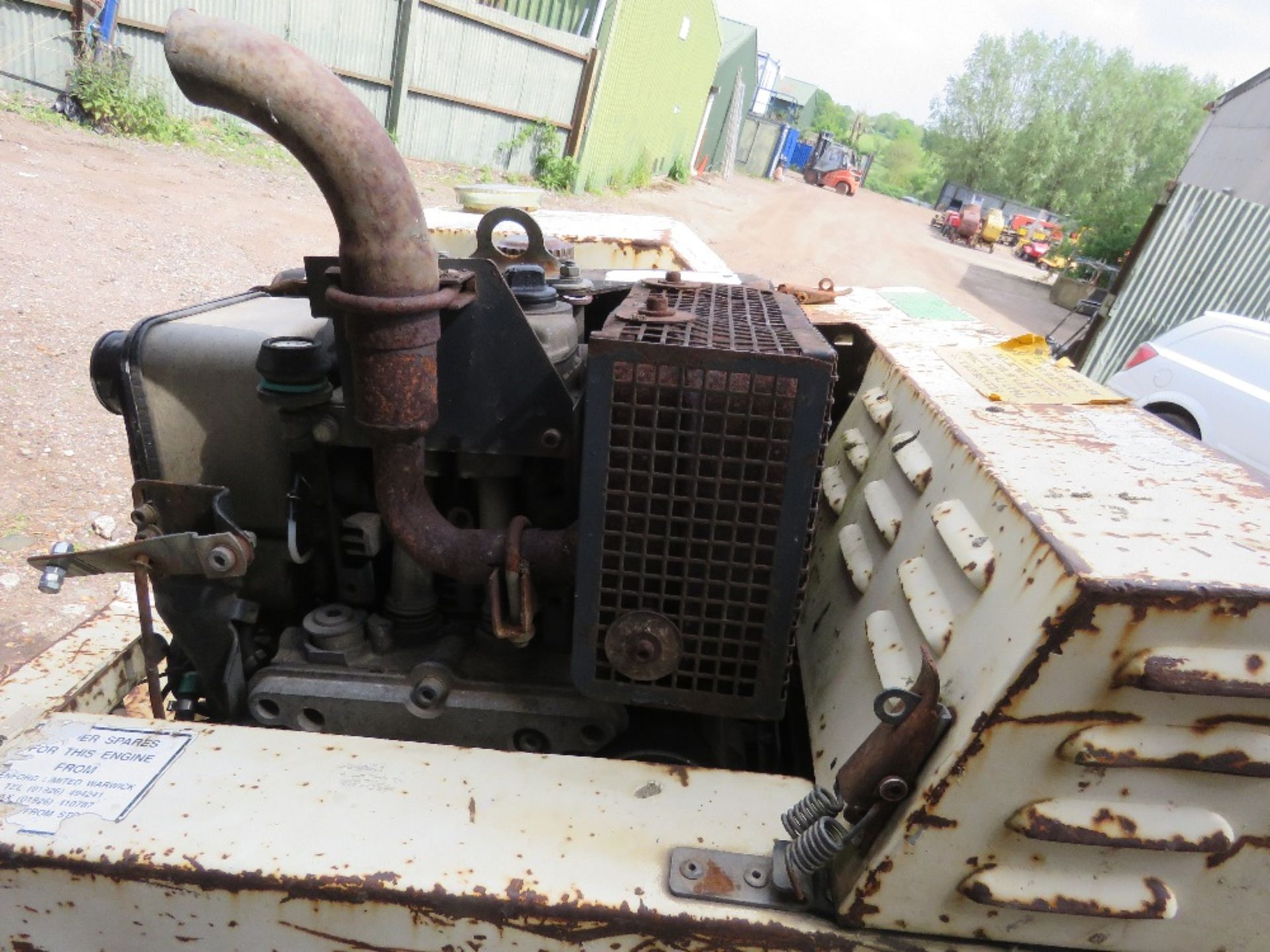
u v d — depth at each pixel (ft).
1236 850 3.51
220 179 31.24
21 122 29.48
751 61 102.12
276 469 5.30
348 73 39.52
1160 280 29.55
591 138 53.72
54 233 22.34
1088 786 3.41
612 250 11.81
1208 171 49.49
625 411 4.17
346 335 4.48
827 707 4.74
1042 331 46.65
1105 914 3.51
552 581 4.77
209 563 4.83
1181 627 3.11
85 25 31.27
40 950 3.93
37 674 5.69
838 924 3.70
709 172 100.99
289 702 5.10
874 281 50.60
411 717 5.08
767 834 4.02
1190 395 19.07
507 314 4.70
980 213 87.30
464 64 44.21
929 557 4.36
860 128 218.59
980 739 3.34
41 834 3.78
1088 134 130.21
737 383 4.09
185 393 5.22
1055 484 3.95
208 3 34.06
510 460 5.01
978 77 141.38
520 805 4.09
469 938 3.69
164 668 7.52
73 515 13.38
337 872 3.67
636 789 4.24
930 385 5.56
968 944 3.71
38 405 15.83
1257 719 3.25
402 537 4.74
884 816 3.66
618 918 3.62
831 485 6.21
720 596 4.45
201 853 3.73
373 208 3.95
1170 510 3.73
